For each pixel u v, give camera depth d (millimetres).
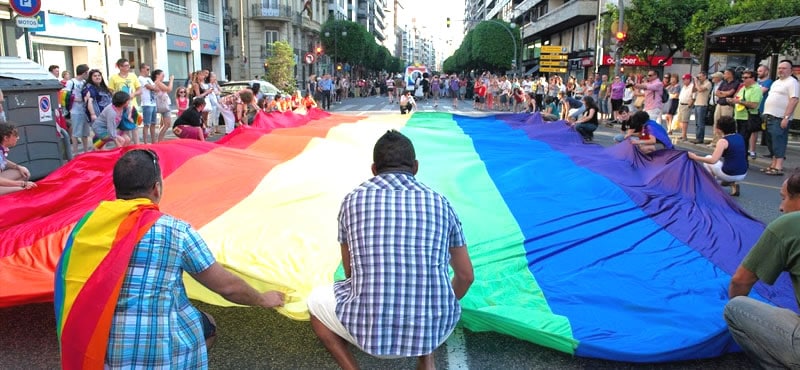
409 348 2732
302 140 8711
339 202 5938
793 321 3152
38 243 4875
